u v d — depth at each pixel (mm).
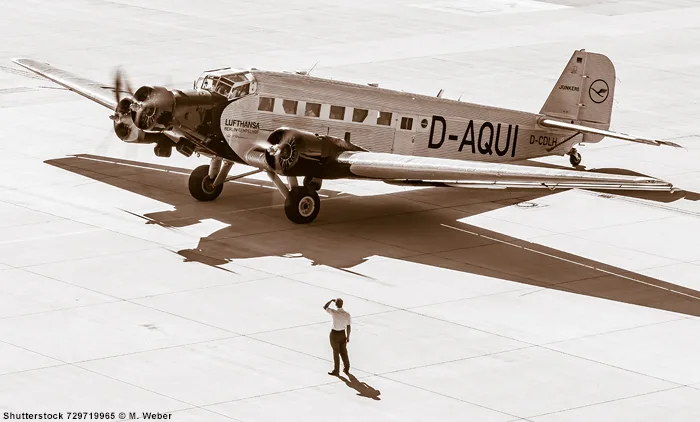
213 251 60594
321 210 69250
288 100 66750
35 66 82250
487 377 46625
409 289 56188
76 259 58688
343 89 68375
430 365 47594
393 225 66625
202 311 52500
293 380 45750
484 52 119750
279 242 62562
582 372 47344
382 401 44125
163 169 76875
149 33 123625
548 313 53719
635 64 116438
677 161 82438
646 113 96938
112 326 50469
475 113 72312
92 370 45969
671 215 70188
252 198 71062
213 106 64938
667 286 57906
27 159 77250
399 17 139125
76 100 94125
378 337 50312
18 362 46500
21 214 65625
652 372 47562
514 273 59062
